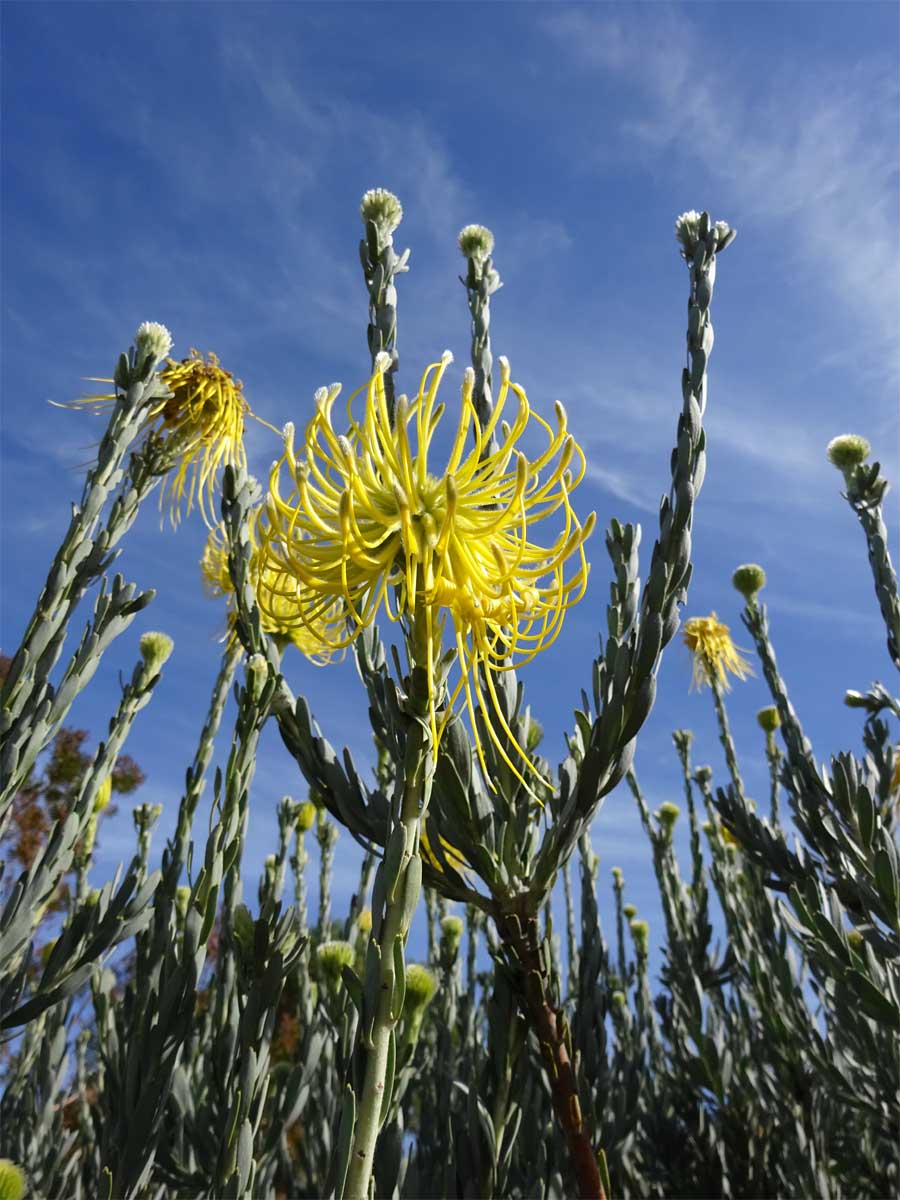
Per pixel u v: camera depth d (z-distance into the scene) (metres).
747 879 0.77
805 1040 0.50
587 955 0.38
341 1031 0.30
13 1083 0.49
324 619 0.22
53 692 0.31
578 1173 0.29
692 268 0.32
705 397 0.29
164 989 0.30
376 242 0.34
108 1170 0.29
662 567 0.27
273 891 0.29
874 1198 0.67
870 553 0.46
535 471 0.20
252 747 0.31
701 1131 0.65
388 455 0.21
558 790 0.31
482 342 0.36
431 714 0.19
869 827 0.38
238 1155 0.25
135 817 0.60
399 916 0.18
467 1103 0.32
